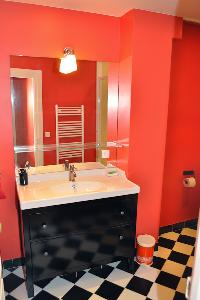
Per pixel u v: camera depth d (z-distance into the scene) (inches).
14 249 93.0
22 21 80.7
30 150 90.3
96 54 92.6
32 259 76.9
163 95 94.9
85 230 81.7
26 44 82.8
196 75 109.5
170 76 103.3
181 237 115.7
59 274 82.1
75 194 77.8
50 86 89.1
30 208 72.5
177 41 101.7
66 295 80.3
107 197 81.3
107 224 84.2
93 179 94.3
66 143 95.7
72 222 79.0
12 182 88.8
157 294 81.3
